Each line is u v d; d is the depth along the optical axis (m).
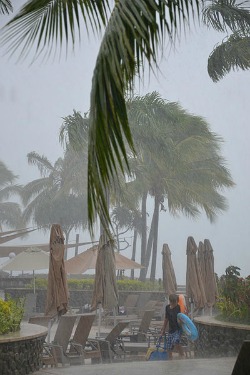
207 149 45.25
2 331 8.95
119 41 3.19
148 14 3.30
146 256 48.56
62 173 60.69
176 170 42.41
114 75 3.15
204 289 17.56
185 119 39.75
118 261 23.30
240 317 11.09
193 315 17.53
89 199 3.25
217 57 18.39
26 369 8.79
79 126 31.05
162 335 10.91
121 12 3.28
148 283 31.69
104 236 15.20
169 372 8.49
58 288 12.59
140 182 43.47
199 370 8.63
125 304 22.84
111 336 11.62
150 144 37.94
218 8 16.45
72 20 4.17
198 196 46.16
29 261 21.23
